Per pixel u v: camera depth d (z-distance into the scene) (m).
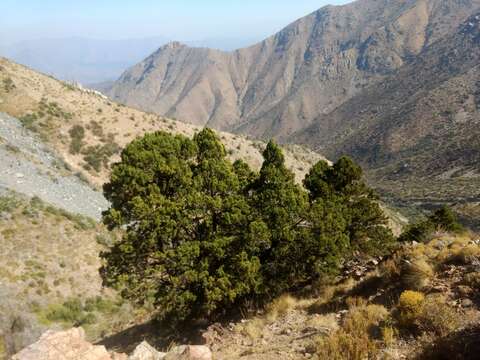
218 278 16.72
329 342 9.80
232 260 17.09
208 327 16.03
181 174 17.83
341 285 16.17
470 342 8.33
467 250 12.86
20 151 46.66
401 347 9.30
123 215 17.58
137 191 17.25
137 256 17.53
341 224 19.91
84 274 30.91
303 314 14.22
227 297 16.66
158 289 18.09
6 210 32.97
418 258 13.98
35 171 43.91
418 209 149.25
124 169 17.33
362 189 26.73
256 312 16.64
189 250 16.67
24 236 31.22
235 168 21.52
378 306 11.74
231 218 17.53
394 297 12.38
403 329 10.00
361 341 9.44
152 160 17.73
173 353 10.17
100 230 38.03
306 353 10.31
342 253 19.12
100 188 51.16
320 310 14.09
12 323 22.86
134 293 17.77
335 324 11.92
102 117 66.06
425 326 9.65
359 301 12.91
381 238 24.12
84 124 62.12
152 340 18.47
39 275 28.25
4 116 54.59
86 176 52.28
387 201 183.25
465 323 9.34
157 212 16.80
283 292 18.48
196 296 16.98
